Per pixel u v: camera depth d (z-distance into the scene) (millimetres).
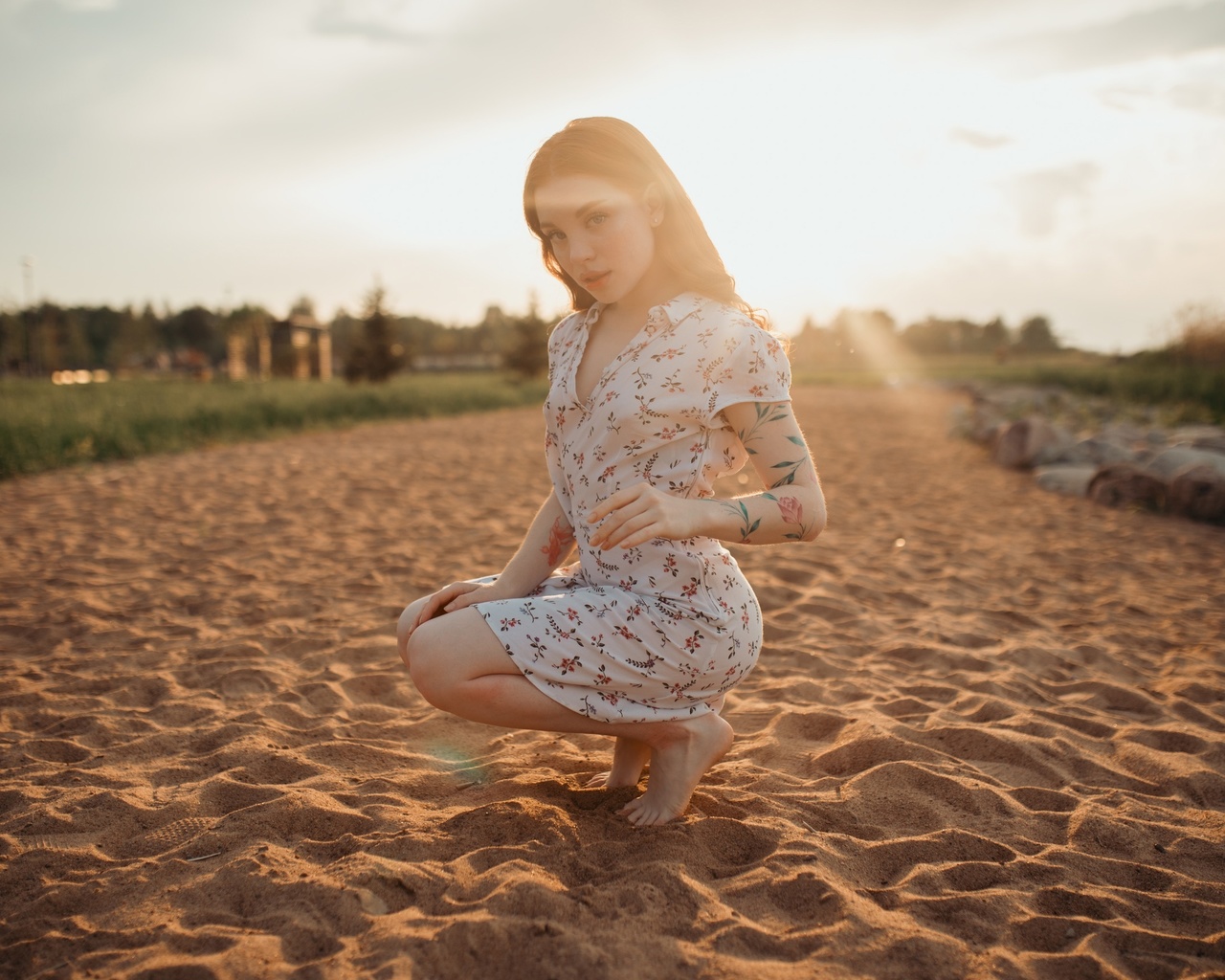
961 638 3596
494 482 8320
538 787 2199
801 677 3139
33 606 4027
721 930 1564
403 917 1604
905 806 2133
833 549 5352
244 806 2119
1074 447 9266
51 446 9578
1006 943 1591
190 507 6797
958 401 23062
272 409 14891
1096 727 2711
